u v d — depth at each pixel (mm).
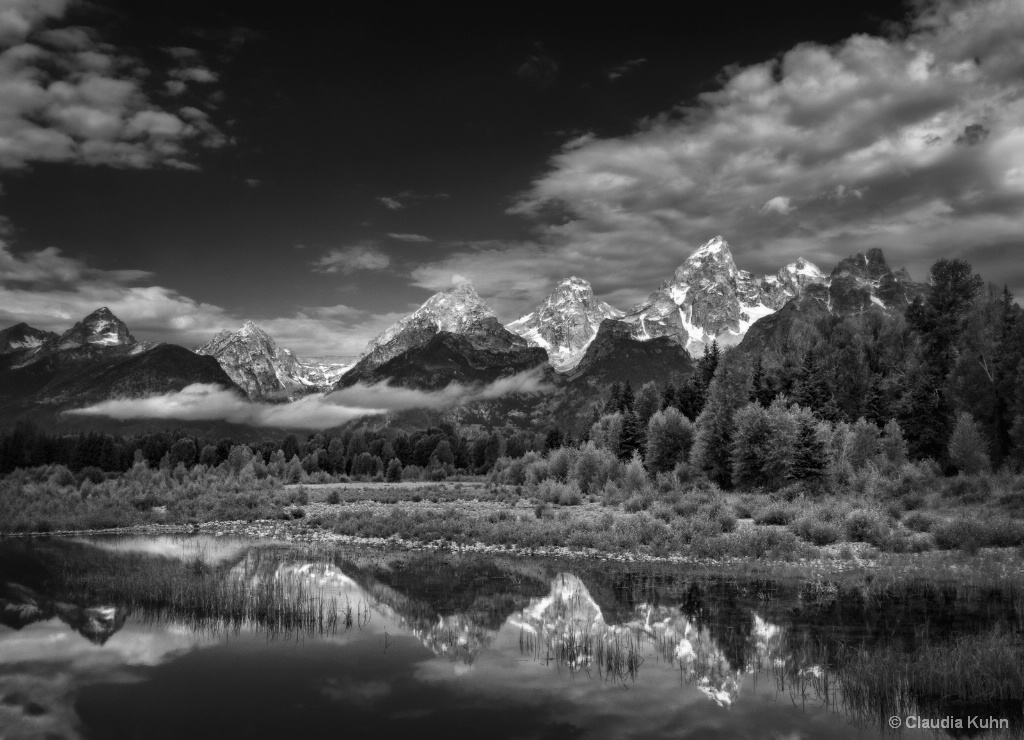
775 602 25859
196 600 27375
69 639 22344
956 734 13922
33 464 149500
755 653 19797
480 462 169625
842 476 58938
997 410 72500
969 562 31750
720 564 35000
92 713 16078
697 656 19734
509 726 15047
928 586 27734
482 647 21266
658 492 63125
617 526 44812
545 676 18500
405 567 36312
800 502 50156
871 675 16453
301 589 29578
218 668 19391
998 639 18516
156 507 73500
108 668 19391
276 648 21312
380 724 15297
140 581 31375
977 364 74625
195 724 15367
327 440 194000
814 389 86000
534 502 69688
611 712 15797
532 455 103125
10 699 17016
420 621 24531
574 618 24656
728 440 70188
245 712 16062
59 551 44344
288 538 51406
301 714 15930
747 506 51094
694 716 15445
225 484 94562
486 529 47406
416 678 18469
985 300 82500
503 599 27984
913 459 73312
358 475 143500
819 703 16016
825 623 22422
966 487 50500
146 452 167250
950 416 73562
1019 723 14266
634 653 20234
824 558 34469
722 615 24109
